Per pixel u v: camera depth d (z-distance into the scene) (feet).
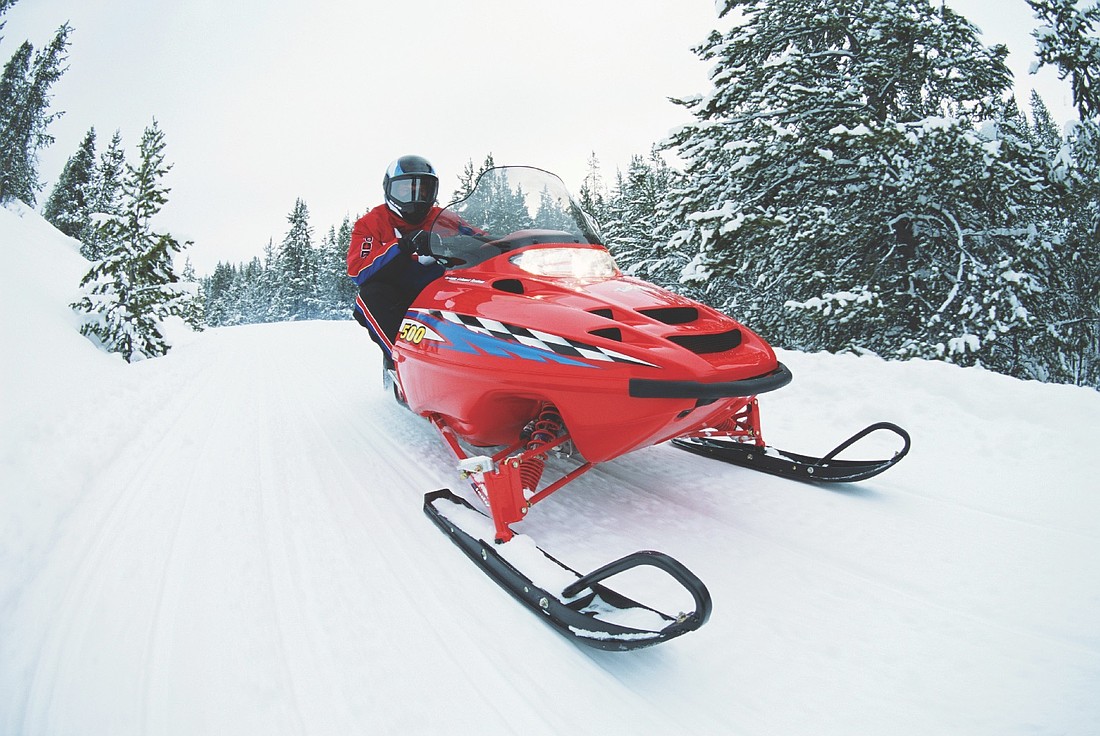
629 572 7.14
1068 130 23.97
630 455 11.60
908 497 8.89
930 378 13.23
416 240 12.59
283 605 6.40
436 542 7.87
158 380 21.80
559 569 6.34
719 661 5.48
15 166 86.48
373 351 32.91
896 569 6.90
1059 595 6.17
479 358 8.50
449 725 4.66
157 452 12.50
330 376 23.72
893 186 24.53
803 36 28.27
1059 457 9.66
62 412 14.30
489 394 8.58
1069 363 24.86
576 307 8.16
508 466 7.34
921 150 23.44
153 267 31.91
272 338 48.65
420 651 5.60
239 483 10.33
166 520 8.77
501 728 4.63
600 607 5.75
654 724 4.69
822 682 5.14
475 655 5.55
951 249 26.32
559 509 9.07
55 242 57.47
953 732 4.49
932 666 5.26
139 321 30.91
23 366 18.63
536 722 4.70
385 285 13.24
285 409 17.03
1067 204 23.93
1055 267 24.14
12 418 13.08
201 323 65.72
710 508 8.91
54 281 35.99
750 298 31.99
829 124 25.91
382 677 5.23
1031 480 9.06
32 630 6.10
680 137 28.58
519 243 10.38
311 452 12.24
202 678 5.25
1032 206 24.58
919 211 25.79
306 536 8.09
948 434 11.24
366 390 19.72
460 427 10.09
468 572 7.07
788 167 27.12
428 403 10.46
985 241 25.36
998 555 7.06
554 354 7.59
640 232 56.90
